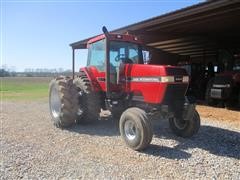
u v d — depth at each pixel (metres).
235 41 16.00
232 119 8.34
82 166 4.32
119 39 6.25
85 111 6.88
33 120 8.08
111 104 6.31
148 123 5.00
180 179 3.90
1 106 11.75
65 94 6.63
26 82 41.09
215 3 8.30
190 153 4.98
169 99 5.28
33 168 4.24
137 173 4.08
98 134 6.27
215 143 5.63
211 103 11.65
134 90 5.73
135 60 6.53
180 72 5.31
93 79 6.89
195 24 11.53
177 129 6.07
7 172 4.09
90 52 7.07
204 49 18.77
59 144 5.49
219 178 3.96
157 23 10.48
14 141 5.73
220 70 13.97
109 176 3.96
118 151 5.05
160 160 4.62
